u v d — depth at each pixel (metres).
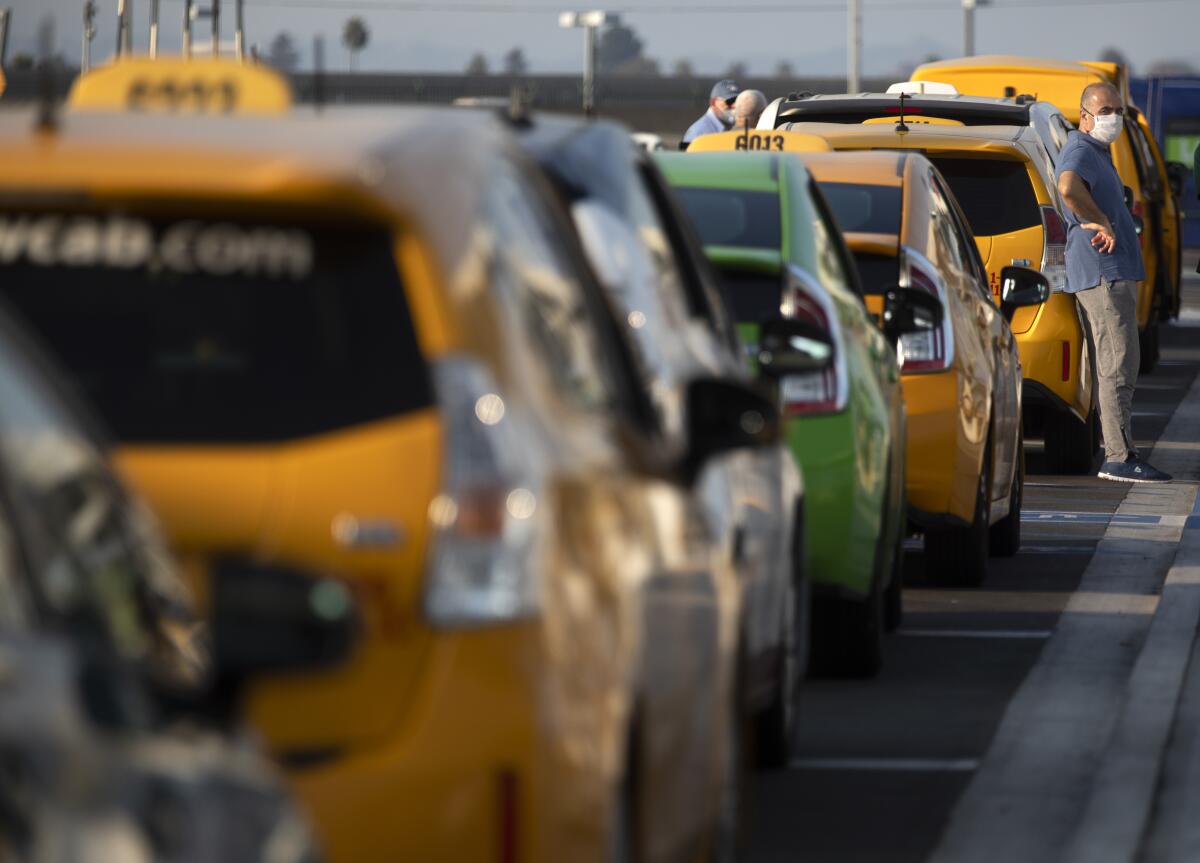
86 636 8.60
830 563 25.00
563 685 12.15
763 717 21.61
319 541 12.12
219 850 8.01
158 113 13.76
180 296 12.47
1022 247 47.53
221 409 12.32
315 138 12.88
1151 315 77.19
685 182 26.61
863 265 32.03
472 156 13.45
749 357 24.94
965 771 22.34
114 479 9.88
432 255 12.40
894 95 50.53
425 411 12.23
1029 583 35.00
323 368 12.34
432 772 11.83
